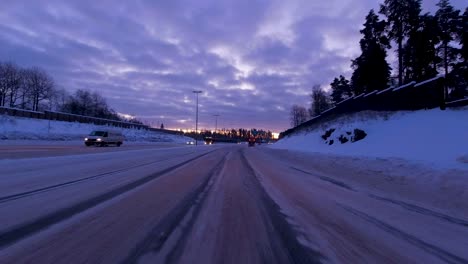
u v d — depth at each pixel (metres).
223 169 11.16
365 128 20.94
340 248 3.16
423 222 4.23
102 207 4.64
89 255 2.78
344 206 5.19
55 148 22.08
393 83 42.78
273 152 26.14
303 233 3.63
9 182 6.78
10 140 30.67
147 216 4.19
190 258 2.78
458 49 32.66
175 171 9.91
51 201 4.97
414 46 32.97
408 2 31.33
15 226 3.59
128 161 13.10
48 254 2.78
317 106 73.62
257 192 6.39
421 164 8.41
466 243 3.40
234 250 3.02
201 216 4.28
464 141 10.93
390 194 6.39
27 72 63.72
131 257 2.76
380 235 3.62
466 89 33.00
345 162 11.97
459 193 5.73
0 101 61.03
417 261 2.87
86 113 81.75
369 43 36.00
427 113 17.95
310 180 8.60
